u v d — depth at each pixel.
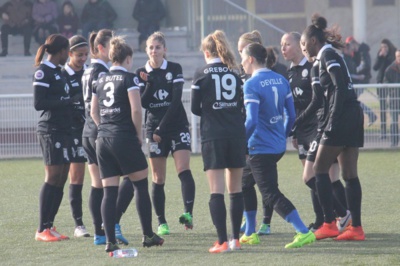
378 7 83.06
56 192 22.84
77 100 22.59
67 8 59.19
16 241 22.31
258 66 21.05
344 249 20.22
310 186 22.62
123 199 21.89
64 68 23.58
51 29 58.94
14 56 58.84
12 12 58.94
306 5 81.25
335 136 20.94
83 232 23.00
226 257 19.58
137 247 21.31
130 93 20.19
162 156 23.44
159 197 23.27
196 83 20.25
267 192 20.73
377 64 49.62
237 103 20.31
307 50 21.56
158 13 59.31
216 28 56.44
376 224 23.52
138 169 20.47
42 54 22.38
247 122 20.31
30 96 43.22
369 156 40.84
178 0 63.03
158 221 23.47
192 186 23.50
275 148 20.75
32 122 43.34
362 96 42.72
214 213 20.23
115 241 20.41
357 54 55.94
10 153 43.41
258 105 20.50
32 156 43.50
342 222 22.62
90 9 58.41
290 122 21.64
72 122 23.02
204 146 20.22
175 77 23.64
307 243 20.62
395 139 42.62
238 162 20.20
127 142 20.22
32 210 27.55
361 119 21.28
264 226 22.83
